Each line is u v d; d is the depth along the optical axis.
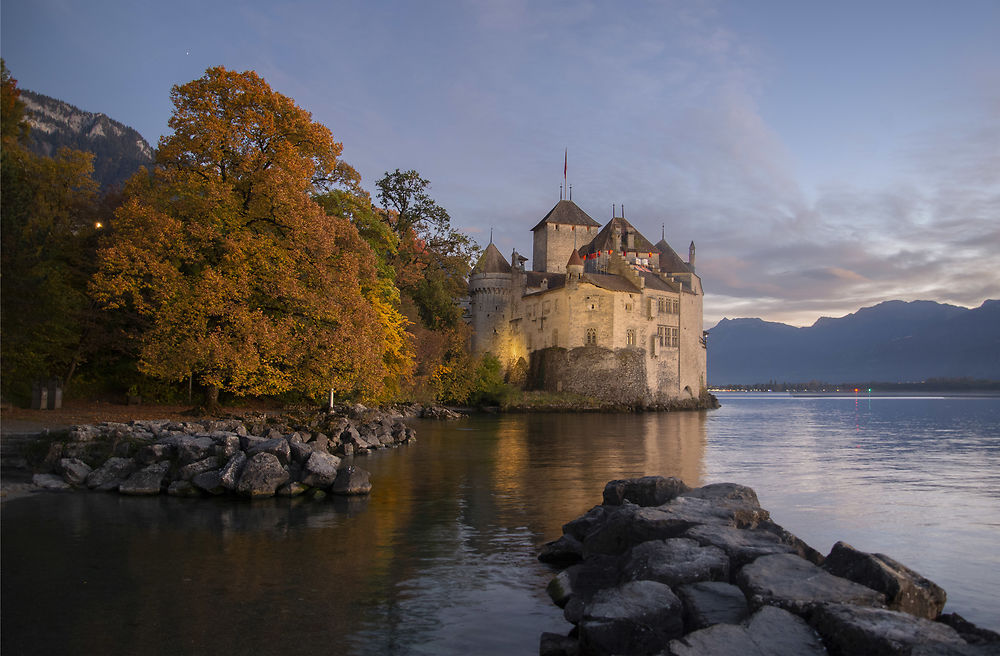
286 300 30.08
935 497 22.02
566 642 8.53
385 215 74.50
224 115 31.80
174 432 24.94
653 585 8.96
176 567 12.42
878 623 7.12
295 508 18.12
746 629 7.36
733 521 12.12
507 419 67.44
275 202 30.42
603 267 103.88
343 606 10.37
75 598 10.63
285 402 44.94
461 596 10.88
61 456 21.89
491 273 107.56
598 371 90.19
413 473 25.34
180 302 27.84
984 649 6.45
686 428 56.94
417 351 67.38
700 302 113.94
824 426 65.69
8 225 27.22
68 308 31.80
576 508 18.27
